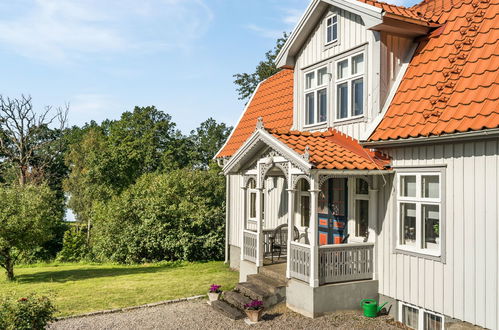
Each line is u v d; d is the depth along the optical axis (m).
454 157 8.06
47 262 26.69
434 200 8.47
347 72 10.82
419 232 8.80
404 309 9.23
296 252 9.86
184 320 9.51
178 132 59.44
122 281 14.16
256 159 11.88
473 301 7.62
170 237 19.95
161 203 20.92
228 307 10.04
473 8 9.82
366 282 9.68
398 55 10.16
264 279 10.77
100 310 10.27
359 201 10.92
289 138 10.20
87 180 41.72
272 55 32.44
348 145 10.20
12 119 41.25
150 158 50.47
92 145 53.16
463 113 7.85
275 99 16.56
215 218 20.66
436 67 9.34
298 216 12.97
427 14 10.91
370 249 9.84
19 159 42.22
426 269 8.57
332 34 11.34
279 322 9.11
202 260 19.88
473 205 7.68
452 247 8.03
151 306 10.70
